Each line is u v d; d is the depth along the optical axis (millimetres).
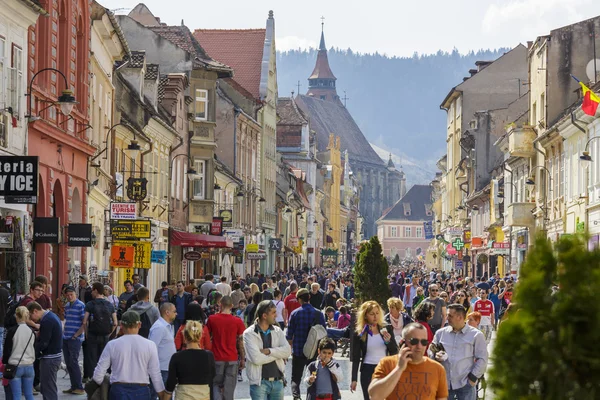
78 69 79625
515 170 152875
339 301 75625
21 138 62688
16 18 61406
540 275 13094
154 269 114500
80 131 78875
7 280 59031
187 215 136625
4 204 58312
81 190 80875
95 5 85000
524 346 12852
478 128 193000
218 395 39344
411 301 91688
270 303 36875
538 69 134000
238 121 178875
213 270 152125
